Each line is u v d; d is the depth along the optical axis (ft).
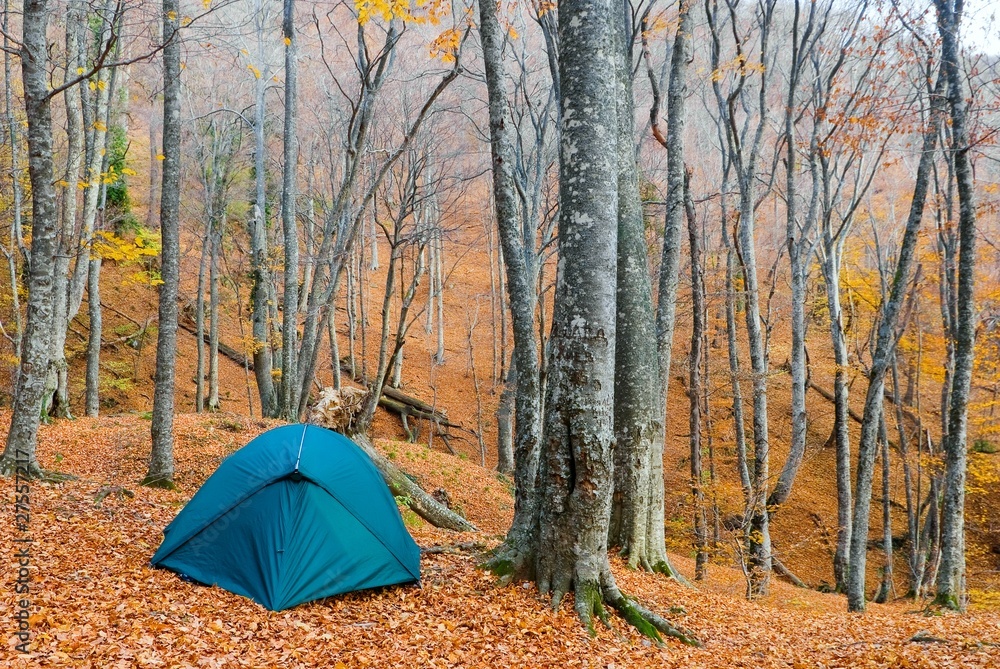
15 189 50.75
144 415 57.72
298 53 70.08
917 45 48.57
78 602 17.15
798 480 82.48
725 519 64.03
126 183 84.38
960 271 36.35
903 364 84.28
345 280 103.30
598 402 22.22
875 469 83.92
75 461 41.14
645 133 68.44
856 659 22.56
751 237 54.39
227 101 78.23
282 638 17.98
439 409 91.09
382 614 20.65
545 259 69.97
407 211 66.80
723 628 26.58
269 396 64.85
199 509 22.33
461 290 125.59
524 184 66.44
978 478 67.21
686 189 52.03
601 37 22.27
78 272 54.70
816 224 68.54
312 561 21.12
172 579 20.68
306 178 85.15
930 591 58.95
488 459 87.71
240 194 93.15
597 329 22.11
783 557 69.31
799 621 31.37
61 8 47.16
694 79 71.10
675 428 91.20
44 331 28.86
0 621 15.07
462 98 76.38
